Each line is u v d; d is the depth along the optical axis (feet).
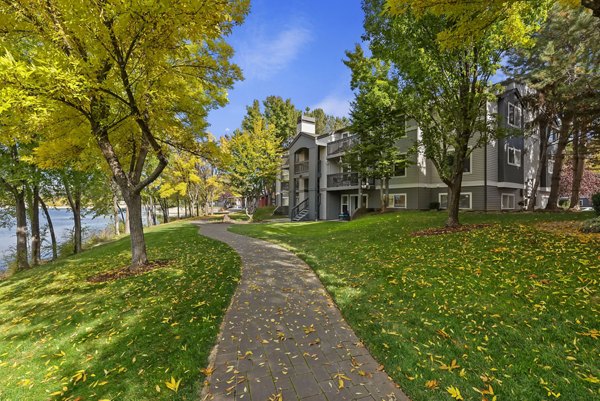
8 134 18.15
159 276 21.75
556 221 30.01
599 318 11.41
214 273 22.21
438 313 13.47
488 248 21.85
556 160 46.88
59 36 16.56
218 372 10.09
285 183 115.14
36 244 49.67
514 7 19.74
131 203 24.99
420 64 28.66
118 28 16.11
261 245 36.06
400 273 19.12
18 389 9.93
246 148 88.07
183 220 97.30
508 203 59.98
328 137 86.94
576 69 38.99
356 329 12.94
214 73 23.40
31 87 14.85
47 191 50.60
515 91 56.29
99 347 12.27
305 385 9.27
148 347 11.89
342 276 20.49
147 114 21.38
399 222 42.60
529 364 9.45
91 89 17.49
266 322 13.92
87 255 38.58
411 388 8.86
